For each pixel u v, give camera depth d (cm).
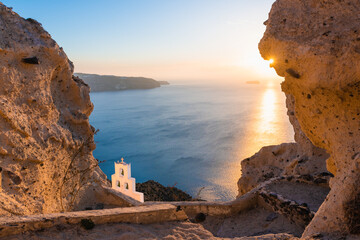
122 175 2767
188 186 7338
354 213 483
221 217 1047
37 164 791
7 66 763
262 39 661
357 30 520
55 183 899
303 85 595
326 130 618
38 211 759
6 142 717
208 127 17288
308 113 642
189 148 12369
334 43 534
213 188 7031
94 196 1106
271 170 1513
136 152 12081
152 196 2764
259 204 1091
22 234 490
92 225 560
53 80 949
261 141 13000
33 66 829
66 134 953
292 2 622
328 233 502
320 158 1284
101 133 16488
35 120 827
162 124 19012
